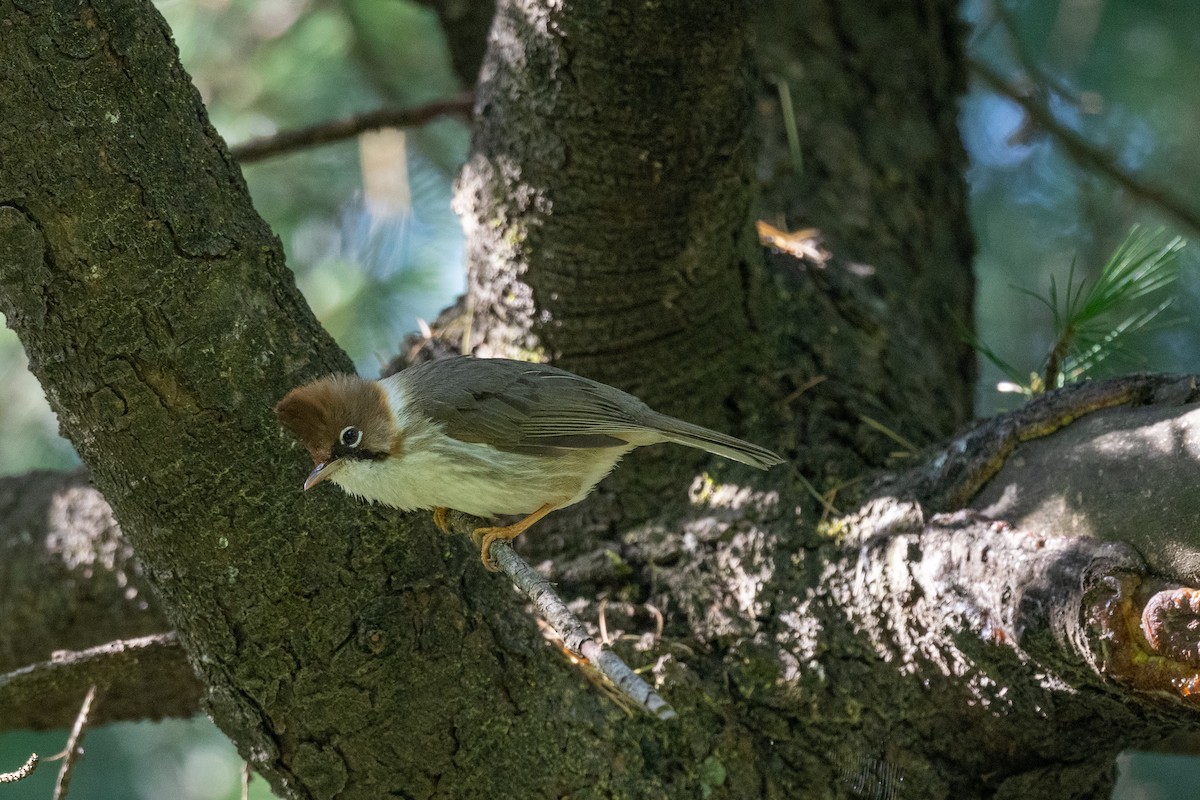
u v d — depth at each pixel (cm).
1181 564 640
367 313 1303
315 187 1404
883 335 1022
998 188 1454
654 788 753
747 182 863
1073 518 694
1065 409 747
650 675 788
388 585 719
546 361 908
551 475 802
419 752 730
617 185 823
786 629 811
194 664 720
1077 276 1359
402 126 1141
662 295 877
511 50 834
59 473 1077
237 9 1342
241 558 686
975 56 1422
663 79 779
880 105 1215
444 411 776
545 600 606
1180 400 712
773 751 791
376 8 1398
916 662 775
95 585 1005
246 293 687
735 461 909
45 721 1027
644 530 889
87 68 638
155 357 658
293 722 713
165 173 660
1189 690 615
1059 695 715
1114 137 1414
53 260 639
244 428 681
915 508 789
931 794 785
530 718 749
